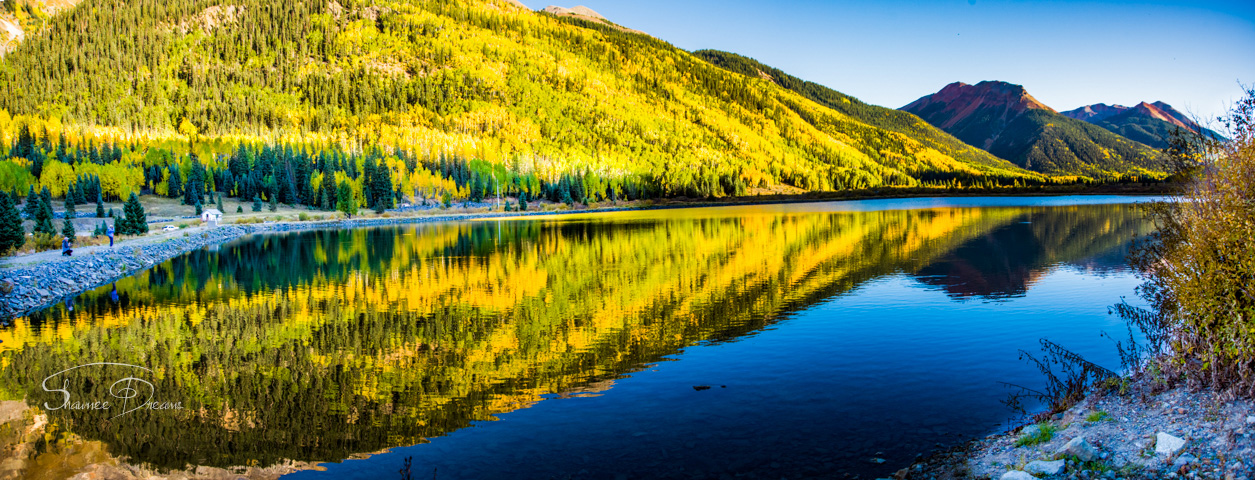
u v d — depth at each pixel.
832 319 22.86
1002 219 76.94
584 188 165.62
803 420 12.59
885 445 11.08
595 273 37.34
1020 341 18.84
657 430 12.35
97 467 11.51
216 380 17.14
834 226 72.00
